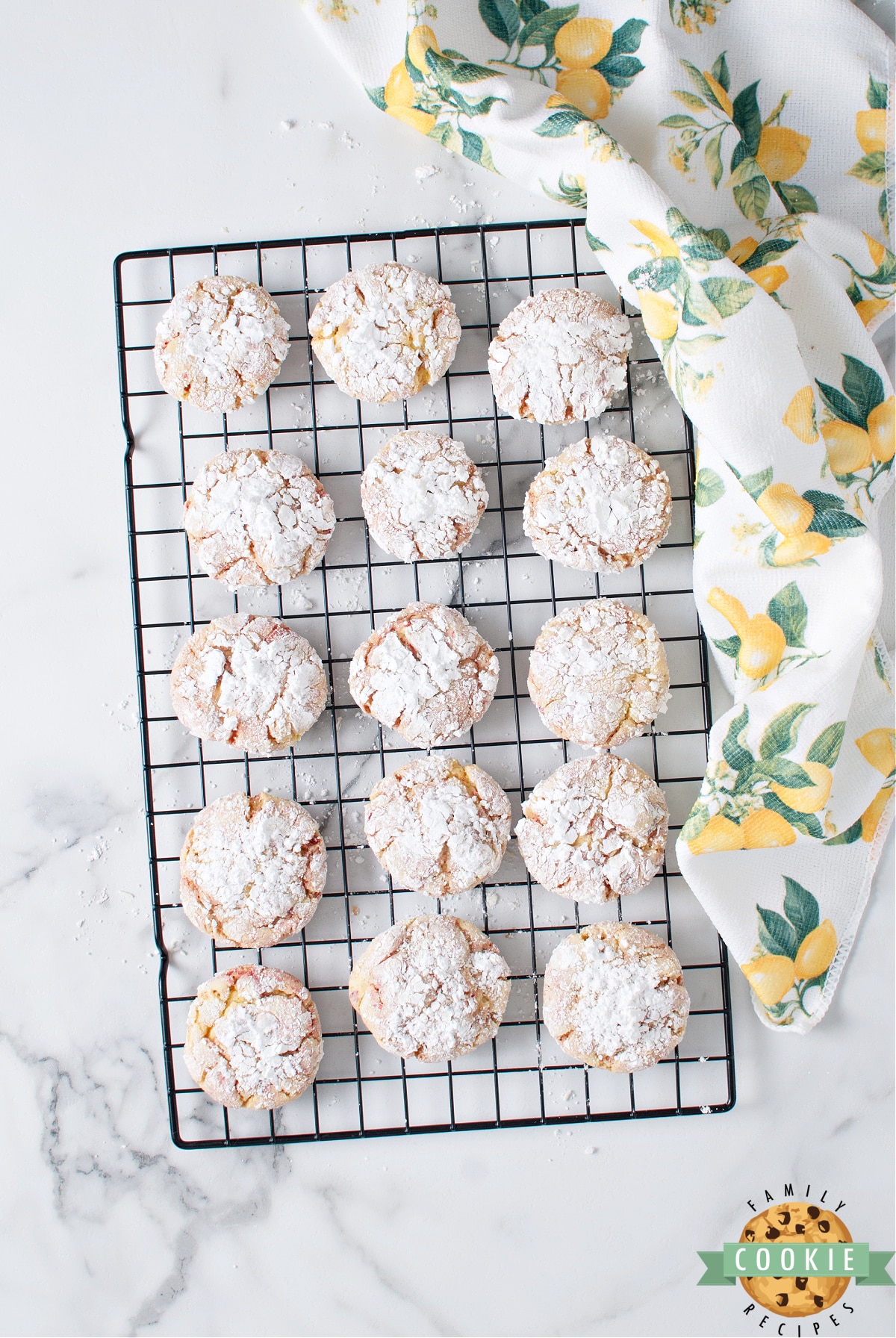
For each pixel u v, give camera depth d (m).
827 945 0.76
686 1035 0.77
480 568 0.77
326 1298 0.77
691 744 0.77
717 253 0.71
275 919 0.75
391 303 0.75
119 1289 0.77
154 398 0.77
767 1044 0.77
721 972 0.77
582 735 0.75
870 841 0.76
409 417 0.77
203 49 0.77
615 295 0.77
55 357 0.78
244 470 0.75
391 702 0.74
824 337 0.73
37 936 0.78
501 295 0.77
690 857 0.74
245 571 0.75
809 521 0.72
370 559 0.77
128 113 0.77
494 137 0.74
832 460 0.73
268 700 0.75
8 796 0.78
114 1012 0.78
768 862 0.75
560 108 0.73
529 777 0.77
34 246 0.78
